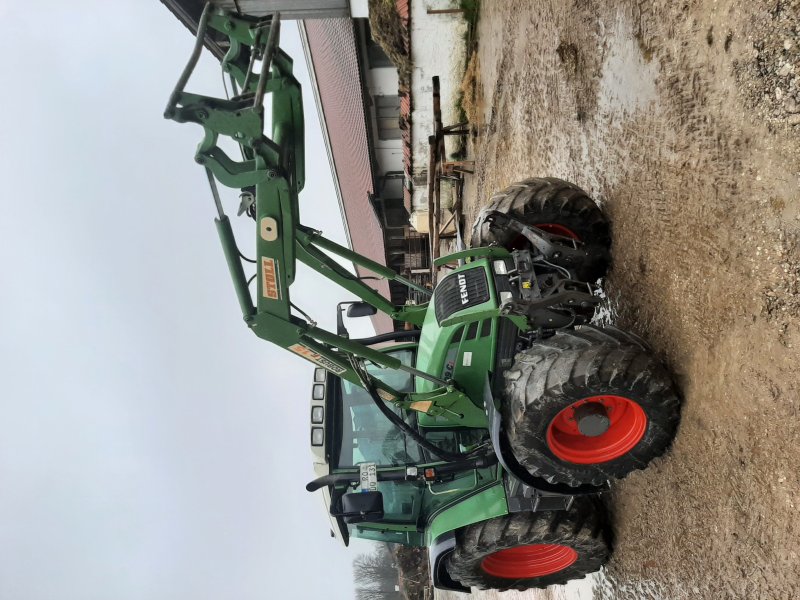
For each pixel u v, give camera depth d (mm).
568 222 3523
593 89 3830
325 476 3660
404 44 8328
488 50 7082
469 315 3068
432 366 3357
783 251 2111
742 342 2322
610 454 2957
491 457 3545
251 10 7824
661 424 2777
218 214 2900
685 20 2695
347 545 3918
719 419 2473
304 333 3104
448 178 8289
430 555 3742
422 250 14227
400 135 12664
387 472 3600
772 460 2172
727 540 2443
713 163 2508
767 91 2180
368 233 15125
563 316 3127
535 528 3508
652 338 3018
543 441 2898
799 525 2049
